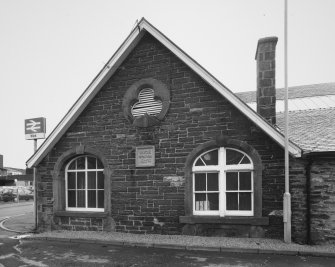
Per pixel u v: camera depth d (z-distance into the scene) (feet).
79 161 33.88
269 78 28.53
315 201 24.59
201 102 28.73
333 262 20.93
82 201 33.24
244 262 21.09
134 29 30.48
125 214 30.32
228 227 26.86
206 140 28.30
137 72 31.45
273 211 25.89
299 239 24.84
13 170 162.30
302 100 41.88
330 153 23.77
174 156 29.14
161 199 29.22
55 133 33.19
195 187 28.76
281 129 30.04
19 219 47.44
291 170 25.46
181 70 29.71
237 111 27.55
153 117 30.07
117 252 24.39
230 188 27.73
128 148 30.86
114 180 31.04
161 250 24.61
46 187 33.81
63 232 31.35
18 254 24.48
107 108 32.17
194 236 27.45
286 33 26.12
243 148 26.96
